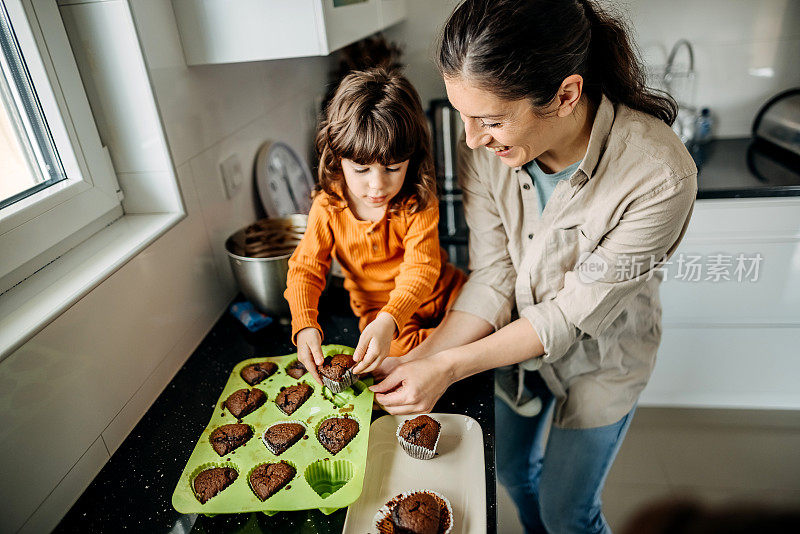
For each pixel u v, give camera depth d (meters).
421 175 0.98
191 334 1.13
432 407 0.88
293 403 0.91
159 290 1.02
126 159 1.05
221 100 1.26
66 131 0.94
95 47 0.96
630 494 1.79
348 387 0.93
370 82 0.92
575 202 0.90
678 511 1.72
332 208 1.02
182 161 1.09
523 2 0.66
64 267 0.91
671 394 2.07
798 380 1.95
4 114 0.89
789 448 1.91
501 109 0.71
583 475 1.22
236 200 1.33
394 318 0.94
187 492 0.77
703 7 1.90
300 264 1.04
